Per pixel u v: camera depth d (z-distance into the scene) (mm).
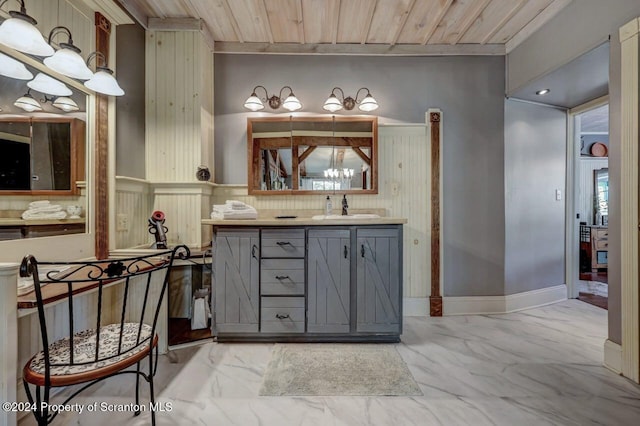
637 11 1700
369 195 2850
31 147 1507
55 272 1477
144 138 2527
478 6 2312
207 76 2672
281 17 2441
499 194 2875
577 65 2248
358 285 2158
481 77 2865
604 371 1805
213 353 2039
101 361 1157
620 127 1773
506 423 1377
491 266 2869
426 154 2859
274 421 1396
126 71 2279
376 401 1538
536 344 2168
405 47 2830
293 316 2154
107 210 1993
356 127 2822
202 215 2584
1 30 1205
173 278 2635
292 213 2826
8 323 1072
